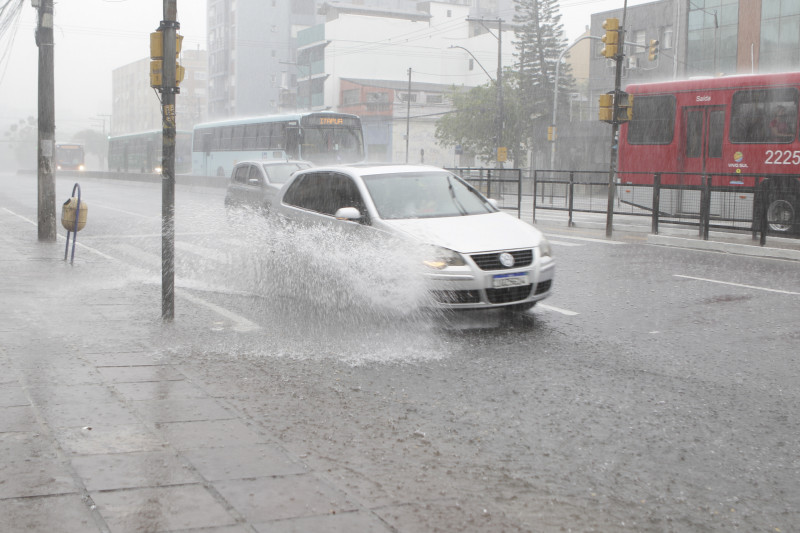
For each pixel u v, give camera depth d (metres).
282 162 17.47
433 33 85.06
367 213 8.76
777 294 10.09
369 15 81.94
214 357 6.63
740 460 4.46
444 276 7.70
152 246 15.30
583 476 4.18
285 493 3.74
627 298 9.81
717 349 7.18
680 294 10.11
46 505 3.51
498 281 7.82
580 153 51.44
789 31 38.34
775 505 3.86
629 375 6.28
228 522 3.38
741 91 19.80
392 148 70.81
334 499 3.70
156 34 7.77
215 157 43.72
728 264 13.02
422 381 6.03
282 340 7.32
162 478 3.88
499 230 8.35
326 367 6.38
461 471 4.20
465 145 58.66
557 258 13.74
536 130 58.62
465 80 86.00
